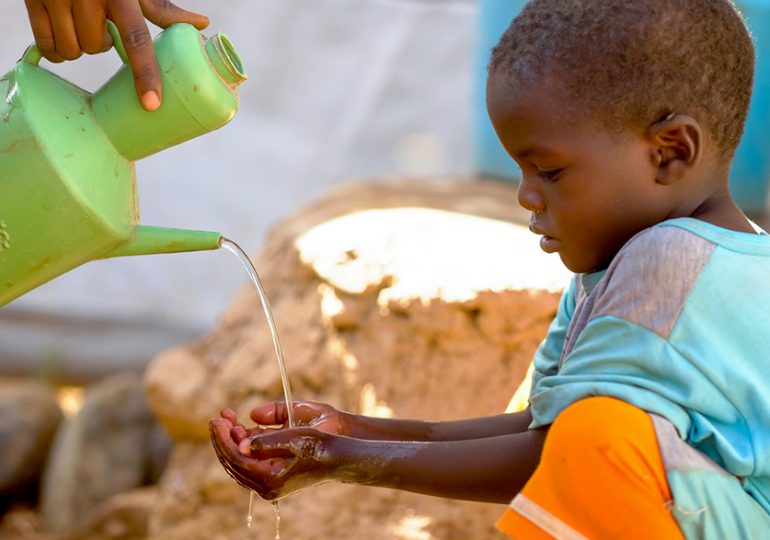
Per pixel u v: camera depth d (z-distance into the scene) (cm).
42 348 711
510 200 518
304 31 713
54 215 222
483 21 592
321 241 420
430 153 717
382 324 376
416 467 210
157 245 236
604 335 202
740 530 199
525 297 349
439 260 383
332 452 212
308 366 393
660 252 200
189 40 227
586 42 202
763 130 564
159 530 412
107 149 228
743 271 200
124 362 711
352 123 717
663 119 203
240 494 399
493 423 240
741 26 211
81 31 228
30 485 620
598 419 196
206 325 714
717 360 198
